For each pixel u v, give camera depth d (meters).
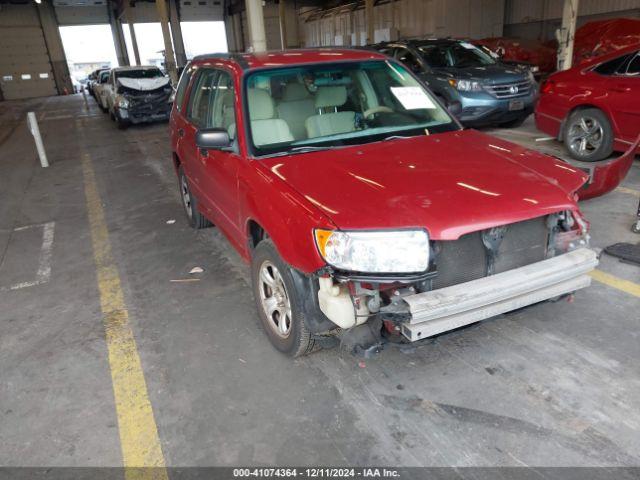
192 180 4.64
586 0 21.42
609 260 3.85
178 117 4.89
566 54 11.91
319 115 3.33
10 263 4.76
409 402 2.53
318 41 36.06
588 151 6.64
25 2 34.94
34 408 2.69
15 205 6.77
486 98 8.41
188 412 2.57
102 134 13.38
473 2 23.61
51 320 3.62
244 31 39.25
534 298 2.43
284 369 2.86
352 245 2.21
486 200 2.36
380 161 2.82
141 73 14.93
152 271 4.33
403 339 2.38
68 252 4.93
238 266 4.30
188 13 39.16
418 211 2.28
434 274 2.25
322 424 2.43
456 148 3.01
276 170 2.83
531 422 2.34
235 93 3.27
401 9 26.27
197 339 3.23
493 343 2.96
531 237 2.54
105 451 2.36
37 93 36.62
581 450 2.17
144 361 3.04
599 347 2.84
